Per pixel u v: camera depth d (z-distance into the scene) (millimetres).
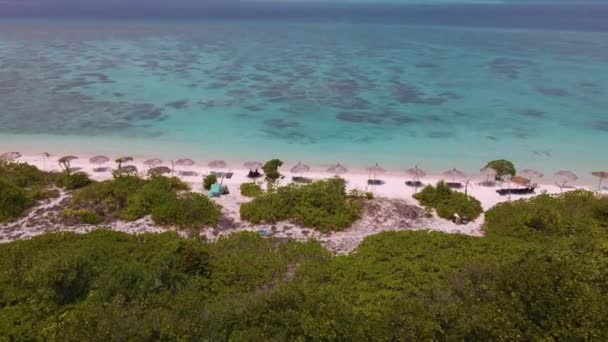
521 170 40312
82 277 20875
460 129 50312
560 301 16938
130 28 127562
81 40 102062
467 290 18781
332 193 31766
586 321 16172
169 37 110625
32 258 22734
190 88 62969
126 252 23812
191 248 23141
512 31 139500
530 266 19234
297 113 54219
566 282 18016
